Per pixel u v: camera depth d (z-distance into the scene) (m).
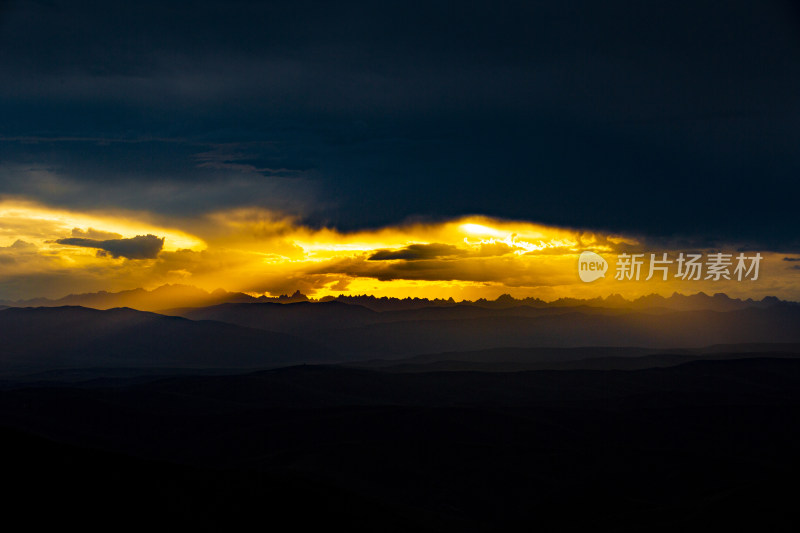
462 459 154.62
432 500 135.88
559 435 175.12
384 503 113.12
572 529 106.56
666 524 93.44
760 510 88.56
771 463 154.12
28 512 69.56
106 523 71.50
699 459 141.25
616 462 143.88
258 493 86.31
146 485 80.69
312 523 83.00
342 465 147.62
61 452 83.50
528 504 132.62
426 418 178.12
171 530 73.62
